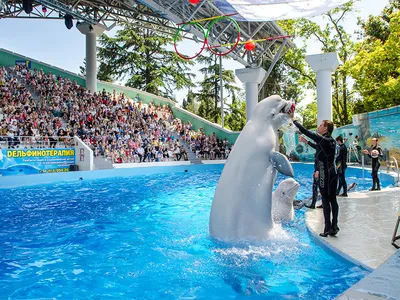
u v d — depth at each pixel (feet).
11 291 10.36
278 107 13.30
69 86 72.64
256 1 42.04
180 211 22.65
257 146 12.66
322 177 13.88
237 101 132.26
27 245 15.37
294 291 9.82
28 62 78.79
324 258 12.25
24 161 47.03
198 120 88.07
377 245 12.74
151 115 77.15
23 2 59.06
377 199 22.66
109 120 66.44
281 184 17.08
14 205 26.40
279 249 12.57
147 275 11.26
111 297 9.79
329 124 14.01
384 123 52.75
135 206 25.18
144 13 58.44
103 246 14.83
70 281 11.03
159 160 65.51
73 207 25.23
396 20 69.87
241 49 59.67
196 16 49.16
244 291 9.86
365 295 5.81
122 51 124.88
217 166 66.64
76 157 53.31
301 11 46.62
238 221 12.40
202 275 11.01
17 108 56.44
